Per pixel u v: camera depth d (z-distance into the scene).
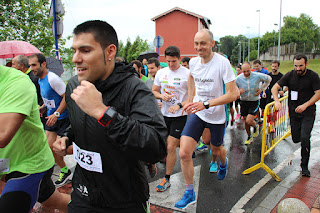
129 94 1.40
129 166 1.47
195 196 3.40
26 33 11.40
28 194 1.97
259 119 6.75
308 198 3.32
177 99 4.01
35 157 2.02
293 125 4.28
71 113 1.57
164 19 32.69
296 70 3.96
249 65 5.39
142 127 1.29
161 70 4.18
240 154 5.08
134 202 1.54
